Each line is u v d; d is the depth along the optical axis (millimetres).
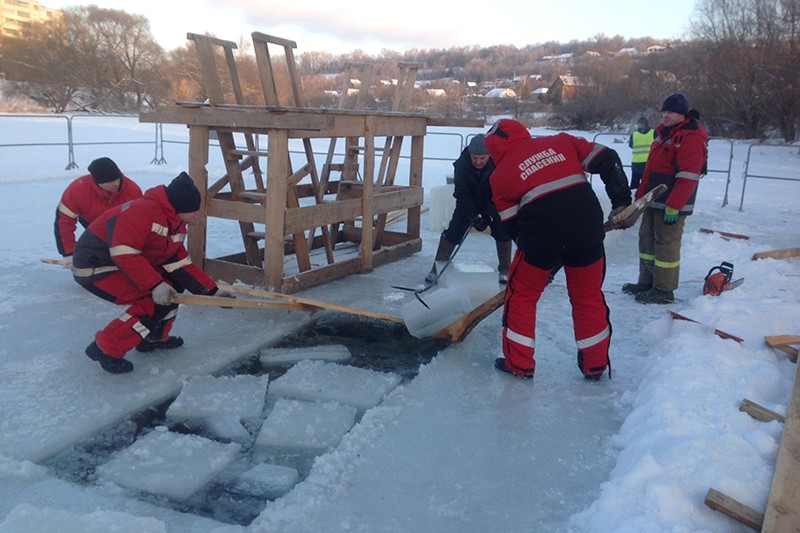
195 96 48906
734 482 2613
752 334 4516
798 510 2426
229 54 5422
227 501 2797
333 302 5383
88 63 48188
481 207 5891
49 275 5973
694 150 5223
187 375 3934
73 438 3180
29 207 9312
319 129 4840
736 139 25672
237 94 5453
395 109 6910
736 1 25969
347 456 3066
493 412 3578
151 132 24625
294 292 5449
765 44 25297
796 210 11719
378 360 4367
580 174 3771
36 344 4320
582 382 4023
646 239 5867
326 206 5664
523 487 2887
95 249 3836
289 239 6766
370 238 6285
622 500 2617
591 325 3934
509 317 4004
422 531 2570
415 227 7340
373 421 3400
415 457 3094
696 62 27812
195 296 3932
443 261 5996
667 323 4652
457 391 3828
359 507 2705
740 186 15445
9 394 3584
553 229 3686
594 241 3768
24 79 47625
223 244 7609
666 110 5344
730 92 26250
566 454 3170
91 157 16656
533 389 3896
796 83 24516
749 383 3559
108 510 2643
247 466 3070
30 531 2404
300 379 3914
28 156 16469
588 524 2580
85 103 48938
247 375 3975
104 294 3893
